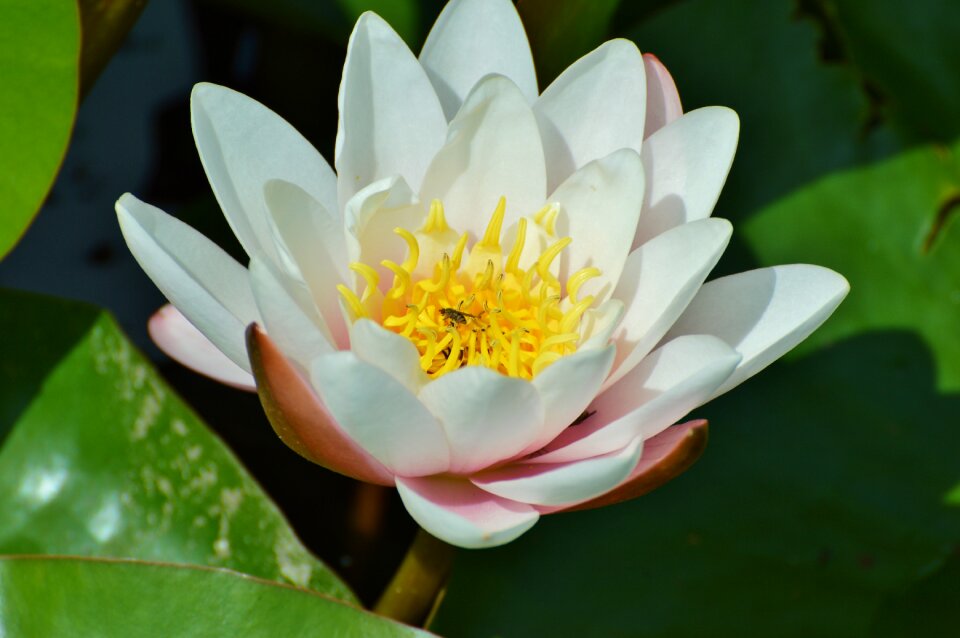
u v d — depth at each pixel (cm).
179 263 69
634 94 72
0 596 70
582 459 70
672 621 74
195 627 70
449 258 72
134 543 73
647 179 72
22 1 72
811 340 77
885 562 75
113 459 74
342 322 71
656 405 69
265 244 71
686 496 76
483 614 74
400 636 70
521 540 75
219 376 73
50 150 72
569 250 72
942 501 76
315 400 69
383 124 71
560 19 75
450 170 71
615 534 75
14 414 74
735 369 70
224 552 73
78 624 70
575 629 74
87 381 74
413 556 73
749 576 75
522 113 71
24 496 74
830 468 76
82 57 74
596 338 70
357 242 70
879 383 77
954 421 76
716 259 69
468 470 70
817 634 74
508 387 68
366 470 70
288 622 70
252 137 71
